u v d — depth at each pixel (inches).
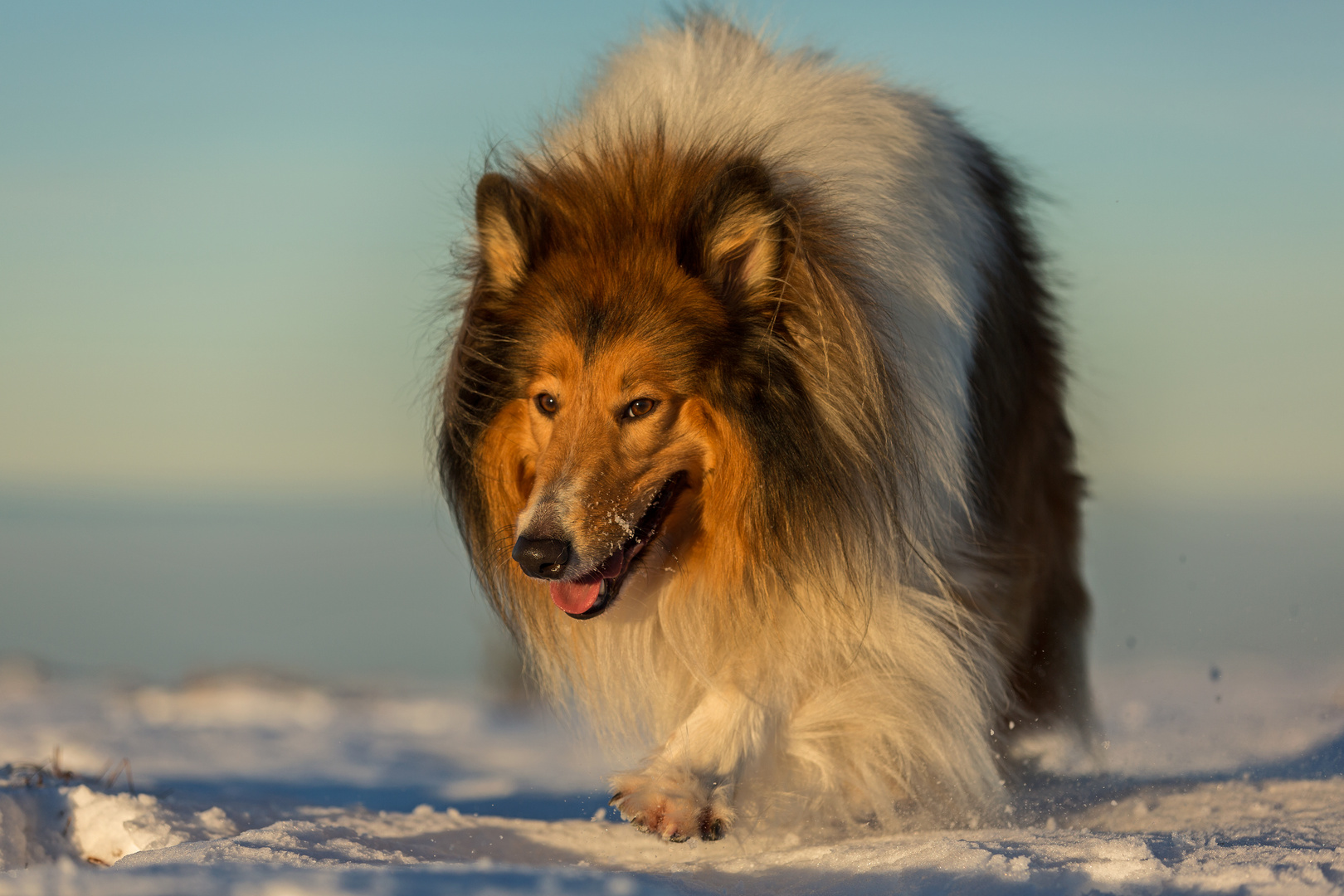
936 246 284.8
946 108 338.6
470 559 294.5
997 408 306.5
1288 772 319.9
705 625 269.4
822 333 253.3
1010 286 321.1
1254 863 194.4
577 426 257.6
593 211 271.6
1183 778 322.0
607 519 253.0
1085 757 347.3
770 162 271.7
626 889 163.5
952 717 271.6
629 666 291.0
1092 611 355.9
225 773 556.7
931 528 275.1
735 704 263.9
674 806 237.6
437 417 298.8
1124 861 195.5
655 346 255.0
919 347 272.2
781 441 254.2
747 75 298.5
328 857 226.7
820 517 255.9
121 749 643.5
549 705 313.3
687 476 264.1
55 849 266.1
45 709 949.2
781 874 213.6
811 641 265.4
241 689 1122.0
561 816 347.9
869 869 207.3
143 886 154.8
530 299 268.7
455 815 292.0
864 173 279.7
